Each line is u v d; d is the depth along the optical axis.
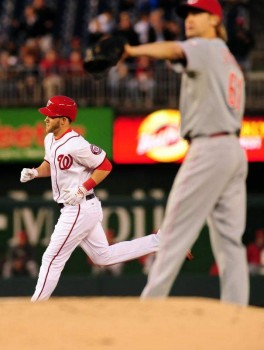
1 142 60.97
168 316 18.36
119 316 18.34
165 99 61.19
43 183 62.84
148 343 16.91
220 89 20.73
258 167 61.81
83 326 17.73
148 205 48.94
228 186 21.22
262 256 47.94
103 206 49.00
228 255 21.16
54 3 75.69
